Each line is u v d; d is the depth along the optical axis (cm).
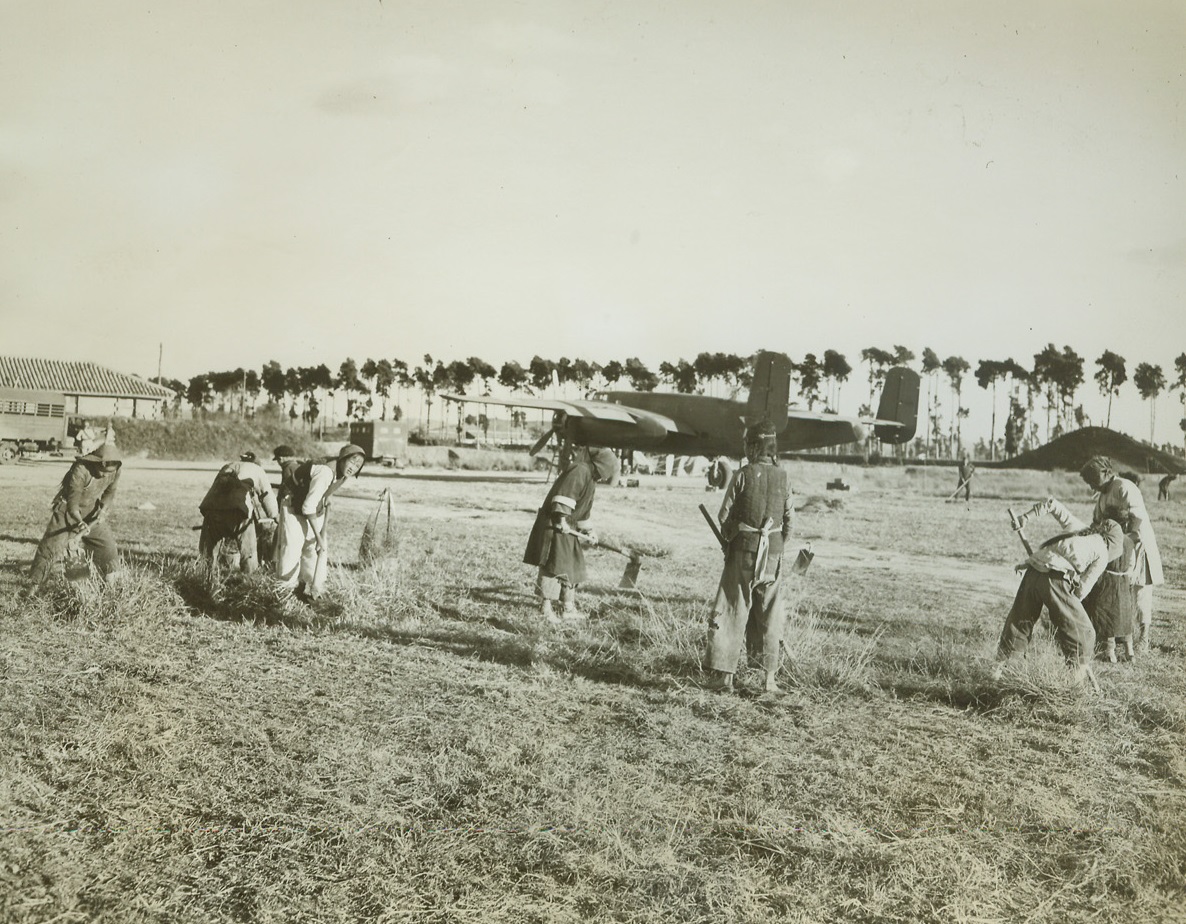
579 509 731
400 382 9831
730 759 421
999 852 334
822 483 3491
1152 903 298
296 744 415
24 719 434
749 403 2753
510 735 439
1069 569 548
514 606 773
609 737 445
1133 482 692
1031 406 8212
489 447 5891
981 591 996
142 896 281
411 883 297
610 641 649
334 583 784
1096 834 349
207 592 743
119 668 529
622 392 2967
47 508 1387
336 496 1953
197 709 460
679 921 279
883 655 641
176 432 4038
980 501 2811
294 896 286
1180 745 460
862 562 1230
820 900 296
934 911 292
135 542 1062
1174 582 1138
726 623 536
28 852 307
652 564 1095
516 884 298
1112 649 670
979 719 502
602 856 317
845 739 457
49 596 661
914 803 377
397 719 457
